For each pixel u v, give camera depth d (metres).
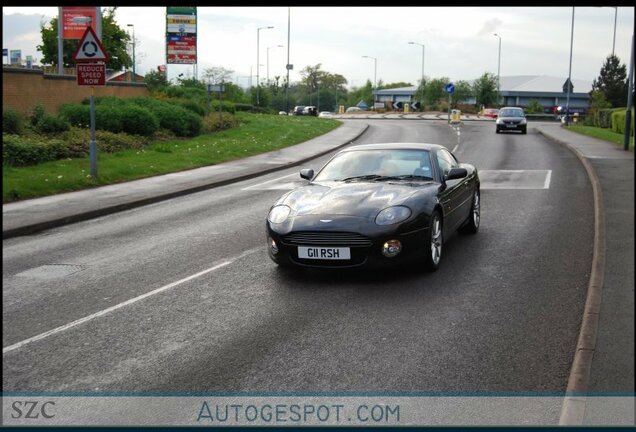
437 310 5.89
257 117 44.59
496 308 5.91
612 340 4.68
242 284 7.00
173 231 10.49
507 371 4.51
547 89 95.88
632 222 9.03
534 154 22.94
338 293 6.52
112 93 32.03
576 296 6.23
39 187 14.53
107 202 13.28
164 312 6.10
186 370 4.69
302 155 24.25
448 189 7.88
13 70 23.75
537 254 7.99
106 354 5.06
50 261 8.60
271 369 4.65
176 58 48.06
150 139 25.06
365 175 8.02
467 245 8.59
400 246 6.69
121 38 48.06
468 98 90.19
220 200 14.04
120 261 8.41
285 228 6.88
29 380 4.61
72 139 20.48
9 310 6.34
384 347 5.01
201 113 34.59
